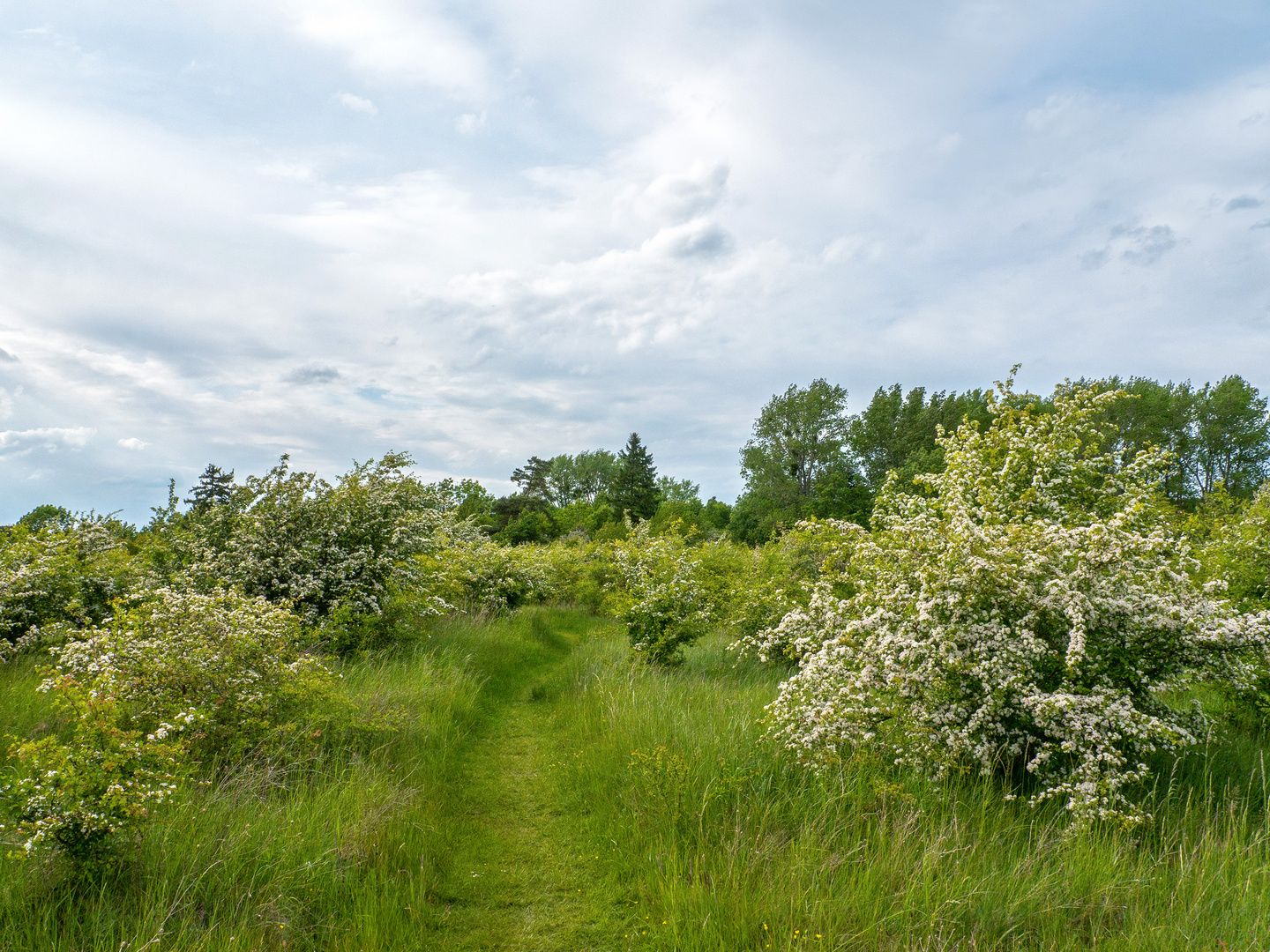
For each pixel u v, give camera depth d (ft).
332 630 28.17
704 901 12.40
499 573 55.83
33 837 10.97
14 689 21.07
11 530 34.99
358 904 12.42
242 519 32.48
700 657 36.09
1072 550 17.52
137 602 28.84
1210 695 24.89
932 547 19.01
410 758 20.04
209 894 11.97
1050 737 17.13
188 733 16.51
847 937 11.30
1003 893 12.19
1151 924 11.49
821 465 157.17
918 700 17.57
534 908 13.67
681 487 262.47
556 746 23.97
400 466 37.70
